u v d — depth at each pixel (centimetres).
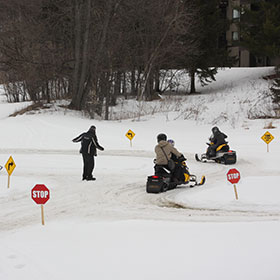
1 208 1108
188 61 5519
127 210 1054
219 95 5419
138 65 5172
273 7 4828
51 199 1223
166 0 4725
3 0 4631
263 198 1079
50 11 4775
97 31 4703
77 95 4878
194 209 1050
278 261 522
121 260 565
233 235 666
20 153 2420
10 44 4900
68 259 585
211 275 493
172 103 5275
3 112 5903
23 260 596
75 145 2780
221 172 1748
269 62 7144
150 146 2725
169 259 556
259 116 3975
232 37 7281
